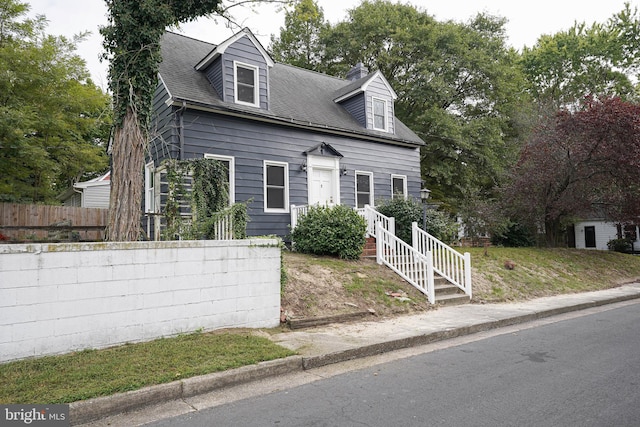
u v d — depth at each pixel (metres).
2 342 4.46
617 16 28.80
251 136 12.31
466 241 18.23
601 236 29.67
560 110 16.19
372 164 15.32
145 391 3.89
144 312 5.38
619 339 6.41
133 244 5.34
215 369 4.45
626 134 13.42
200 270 5.88
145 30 6.75
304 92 15.78
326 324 6.94
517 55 30.92
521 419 3.48
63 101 13.93
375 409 3.72
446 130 21.38
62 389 3.82
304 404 3.88
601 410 3.66
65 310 4.83
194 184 8.64
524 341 6.37
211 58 12.14
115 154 6.62
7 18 12.94
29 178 15.48
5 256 4.52
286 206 12.86
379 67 24.41
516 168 17.05
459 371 4.85
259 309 6.43
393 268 9.88
